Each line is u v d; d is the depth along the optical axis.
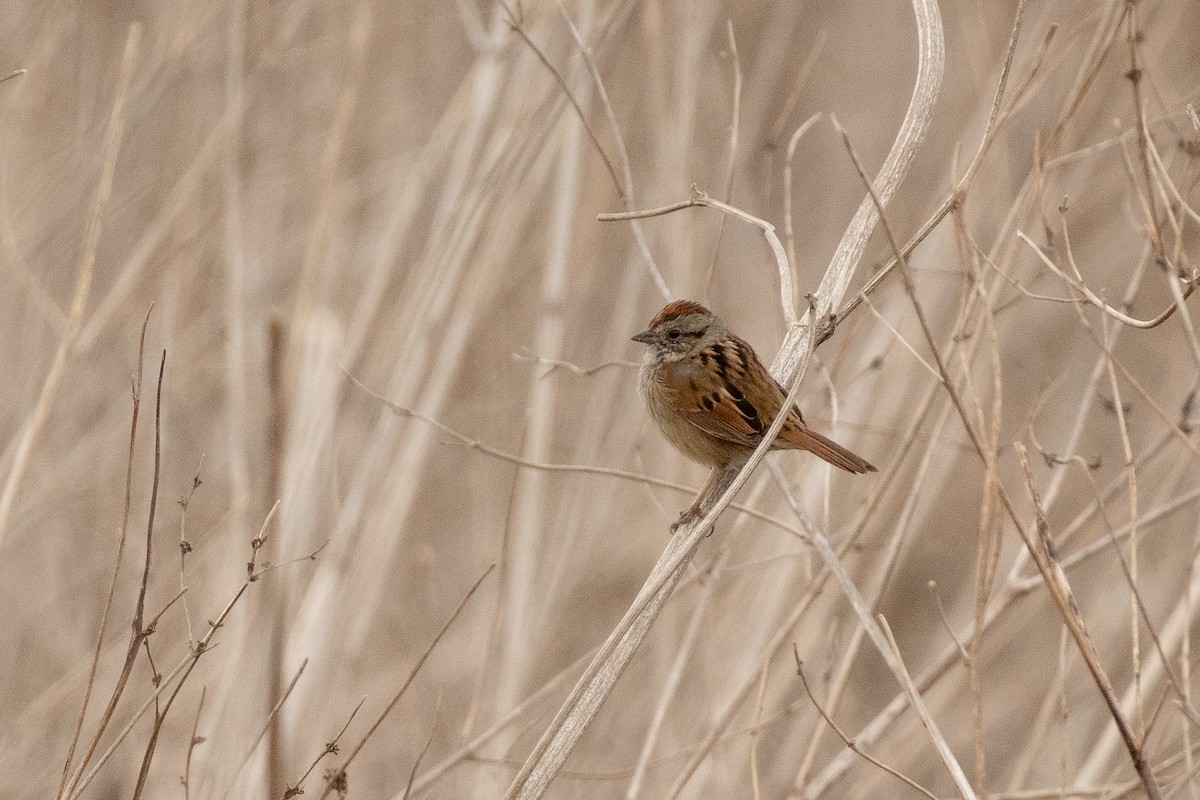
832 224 15.45
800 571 10.74
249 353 12.37
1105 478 13.57
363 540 10.66
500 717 10.62
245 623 9.91
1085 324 7.41
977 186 11.47
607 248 14.88
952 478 15.08
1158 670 9.00
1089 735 11.83
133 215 12.80
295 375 11.25
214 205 12.78
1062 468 8.71
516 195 11.61
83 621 12.02
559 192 11.78
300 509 10.62
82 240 12.48
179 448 12.96
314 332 11.48
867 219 8.00
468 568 13.29
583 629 13.48
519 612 10.96
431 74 14.46
